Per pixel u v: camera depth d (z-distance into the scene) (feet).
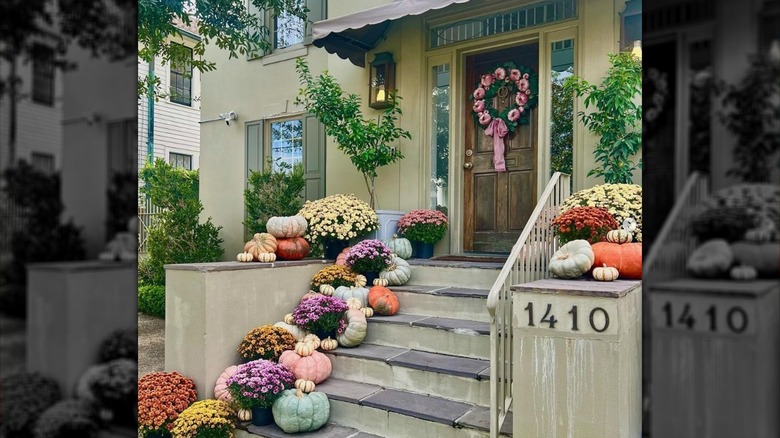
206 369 11.50
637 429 7.84
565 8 15.17
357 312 12.56
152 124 33.76
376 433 10.16
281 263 13.66
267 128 21.89
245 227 22.12
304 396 10.26
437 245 17.12
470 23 16.85
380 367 11.37
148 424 10.13
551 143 15.58
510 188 16.40
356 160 17.02
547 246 11.82
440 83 17.63
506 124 16.37
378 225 16.39
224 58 22.89
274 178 19.83
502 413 8.98
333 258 16.22
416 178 17.46
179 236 22.13
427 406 10.05
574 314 7.34
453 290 13.41
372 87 17.99
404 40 17.80
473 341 11.34
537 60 16.07
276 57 21.26
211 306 11.68
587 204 12.21
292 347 12.01
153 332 19.74
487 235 16.80
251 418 10.64
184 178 25.43
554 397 7.46
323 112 16.98
